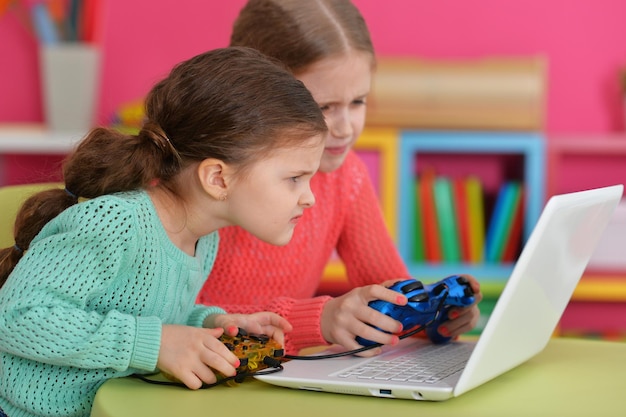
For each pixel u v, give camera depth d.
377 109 2.96
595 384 1.13
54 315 1.09
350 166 1.72
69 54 3.04
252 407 1.00
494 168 3.34
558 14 3.30
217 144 1.15
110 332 1.10
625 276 3.03
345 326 1.29
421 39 3.31
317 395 1.06
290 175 1.18
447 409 1.00
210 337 1.11
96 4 3.06
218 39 3.31
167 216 1.22
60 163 1.57
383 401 1.03
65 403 1.16
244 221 1.20
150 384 1.11
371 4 3.31
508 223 3.04
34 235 1.23
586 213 1.12
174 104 1.18
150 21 3.30
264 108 1.16
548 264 1.08
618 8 3.29
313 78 1.49
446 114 2.95
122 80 3.32
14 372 1.18
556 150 2.97
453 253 3.06
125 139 1.23
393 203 2.94
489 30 3.30
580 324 3.38
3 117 3.29
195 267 1.28
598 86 3.31
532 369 1.21
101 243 1.12
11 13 3.25
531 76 2.95
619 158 3.34
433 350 1.31
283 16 1.51
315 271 1.72
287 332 1.35
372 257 1.73
